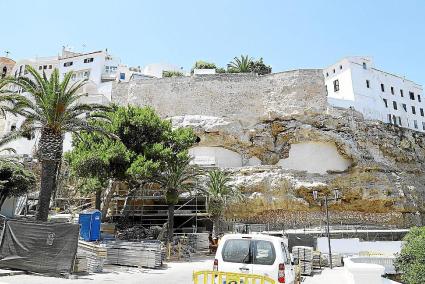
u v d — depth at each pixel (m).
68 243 12.75
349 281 11.03
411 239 13.19
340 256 24.02
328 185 37.03
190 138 30.25
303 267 18.14
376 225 36.62
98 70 70.69
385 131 44.25
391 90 57.50
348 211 37.41
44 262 12.68
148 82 48.34
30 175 29.80
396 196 37.47
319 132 41.25
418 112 59.44
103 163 24.25
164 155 26.31
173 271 16.56
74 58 72.81
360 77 54.59
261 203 35.47
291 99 44.44
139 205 33.69
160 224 35.06
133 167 24.19
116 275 14.42
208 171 30.67
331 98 49.06
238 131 42.56
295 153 42.06
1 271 12.37
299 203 35.78
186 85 47.66
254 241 8.50
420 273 11.97
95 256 14.98
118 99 49.56
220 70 62.31
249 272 8.03
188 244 26.45
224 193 29.98
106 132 19.97
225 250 8.56
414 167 44.69
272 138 43.16
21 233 13.30
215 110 46.34
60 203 36.00
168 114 46.81
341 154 40.88
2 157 29.03
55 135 18.16
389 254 21.84
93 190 27.94
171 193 25.23
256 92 46.50
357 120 43.03
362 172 38.59
